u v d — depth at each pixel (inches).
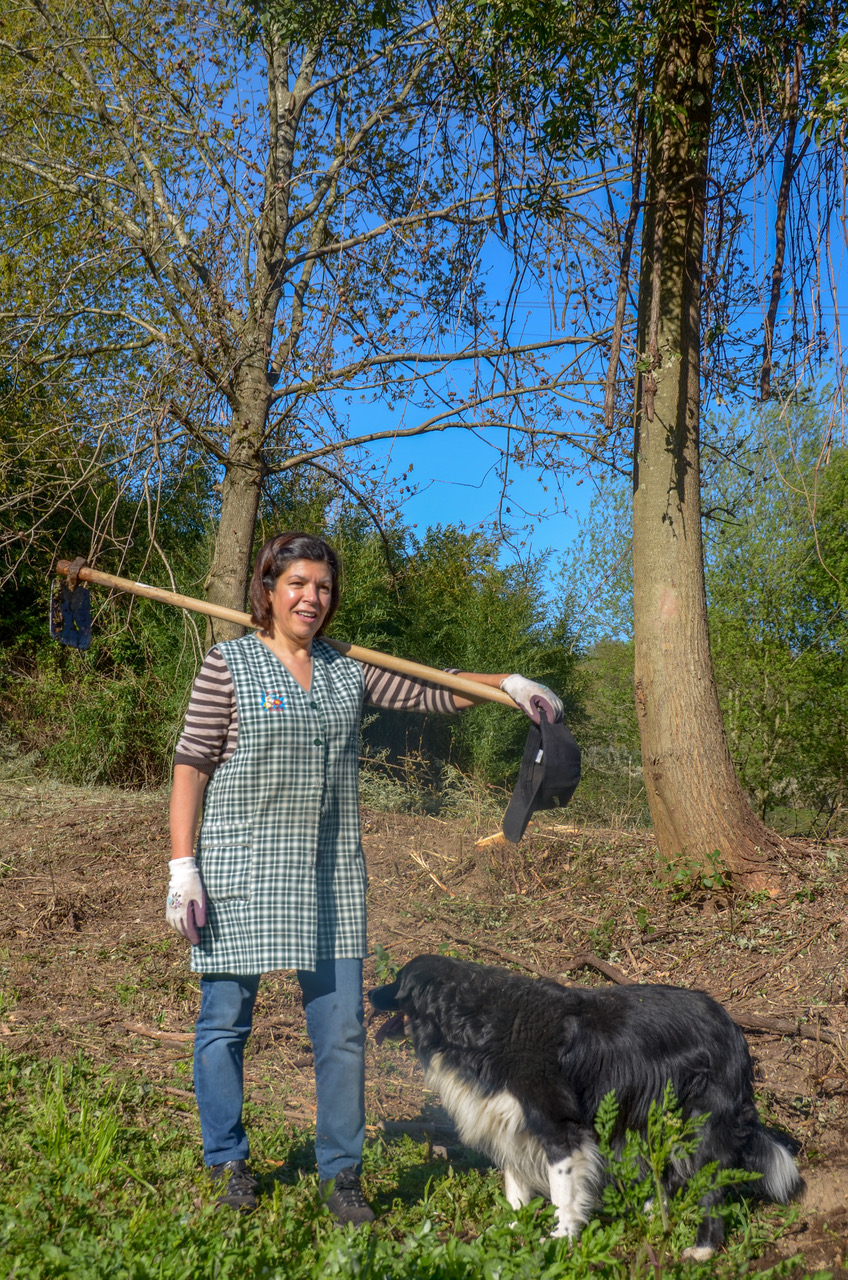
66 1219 93.1
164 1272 79.2
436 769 466.3
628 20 221.6
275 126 364.5
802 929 200.7
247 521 341.1
